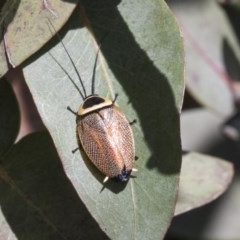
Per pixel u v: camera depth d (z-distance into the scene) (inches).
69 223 9.1
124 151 8.7
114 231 8.6
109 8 8.9
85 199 8.7
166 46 8.7
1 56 8.4
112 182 8.8
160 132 8.7
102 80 8.9
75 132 8.7
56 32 8.5
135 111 8.8
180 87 8.6
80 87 8.8
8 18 8.5
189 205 10.2
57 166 9.2
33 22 8.4
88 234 9.1
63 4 8.5
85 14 8.9
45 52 8.7
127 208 8.7
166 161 8.7
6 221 9.1
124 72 8.8
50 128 8.6
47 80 8.7
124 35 8.8
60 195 9.2
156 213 8.7
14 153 9.3
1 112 9.3
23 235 9.1
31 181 9.2
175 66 8.7
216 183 10.5
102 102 8.8
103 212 8.7
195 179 10.5
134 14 8.8
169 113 8.7
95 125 8.7
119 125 8.8
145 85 8.8
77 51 8.8
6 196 9.2
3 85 9.3
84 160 8.7
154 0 8.7
